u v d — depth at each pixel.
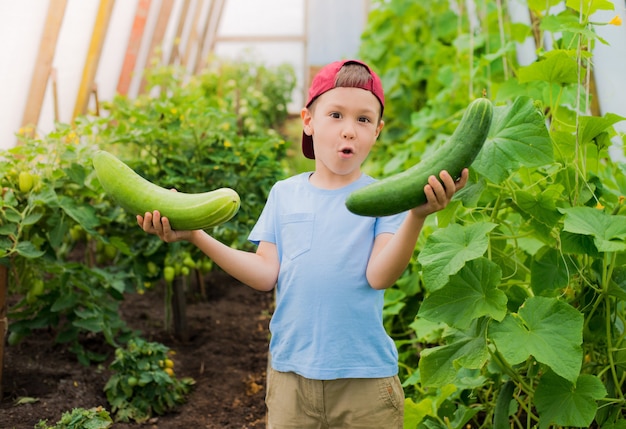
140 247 4.55
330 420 2.19
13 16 4.15
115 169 2.02
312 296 2.15
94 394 3.76
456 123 4.48
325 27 16.75
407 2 7.82
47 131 5.59
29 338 4.34
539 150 2.43
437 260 2.37
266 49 17.67
